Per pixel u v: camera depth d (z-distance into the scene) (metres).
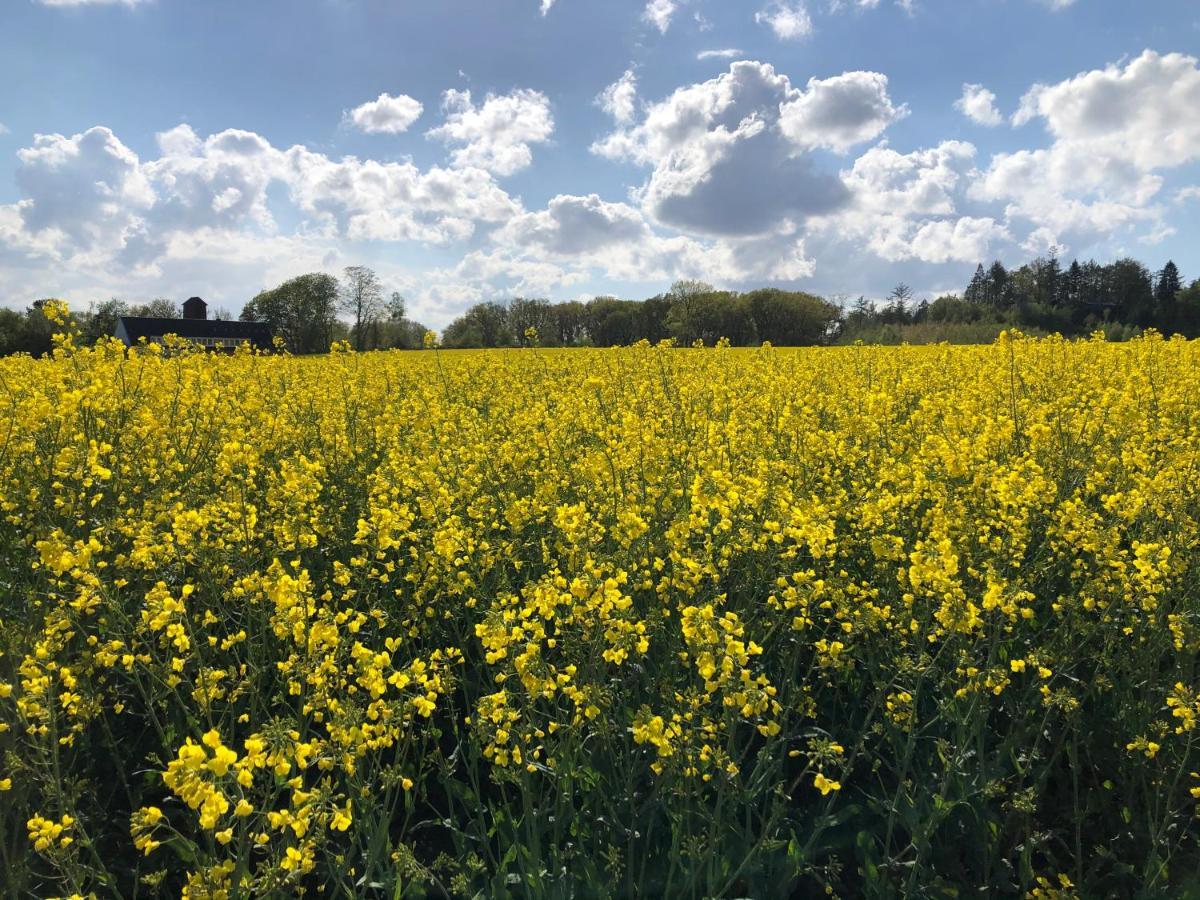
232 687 4.39
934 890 3.63
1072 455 6.92
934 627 4.27
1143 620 4.64
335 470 8.03
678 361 16.14
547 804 3.98
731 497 4.89
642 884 3.57
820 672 4.85
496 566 5.10
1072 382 11.50
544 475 7.23
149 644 3.89
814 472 7.23
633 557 4.92
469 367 16.77
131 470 6.68
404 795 4.25
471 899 3.53
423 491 5.93
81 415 7.09
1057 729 4.43
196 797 2.44
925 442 6.65
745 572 4.96
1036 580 5.20
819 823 3.68
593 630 3.83
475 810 4.01
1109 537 4.70
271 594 3.69
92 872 3.26
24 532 5.99
